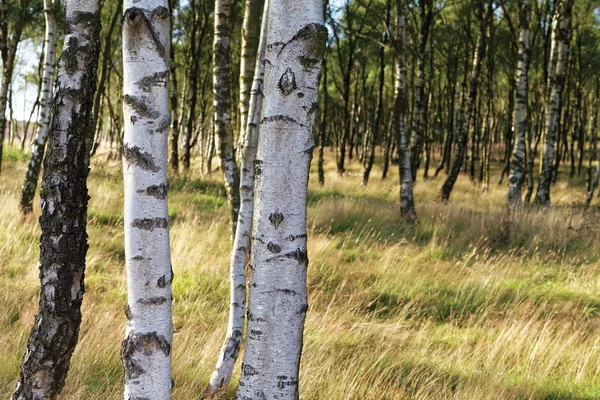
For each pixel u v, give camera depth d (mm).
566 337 5910
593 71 28516
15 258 7305
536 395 4656
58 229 2781
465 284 7527
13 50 13125
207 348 4875
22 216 9070
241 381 2184
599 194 19422
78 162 2812
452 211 12461
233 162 5344
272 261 2117
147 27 2180
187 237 8719
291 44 2051
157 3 2199
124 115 2275
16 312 5477
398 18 12195
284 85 2064
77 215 2824
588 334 6145
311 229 10141
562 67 14531
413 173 21438
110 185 13469
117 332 4902
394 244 9930
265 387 2133
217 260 7918
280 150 2090
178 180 15945
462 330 6316
